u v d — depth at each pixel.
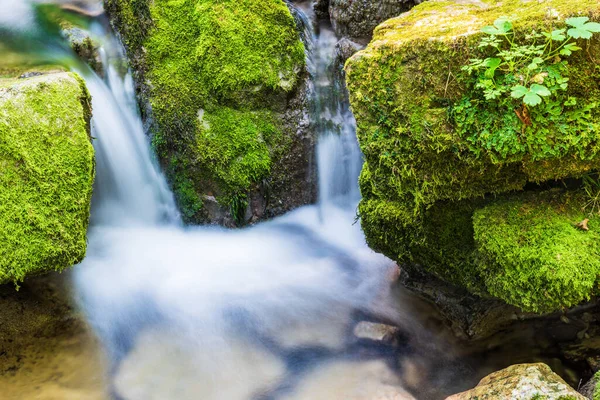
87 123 3.89
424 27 2.96
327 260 4.70
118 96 5.05
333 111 5.30
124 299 4.06
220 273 4.48
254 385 3.41
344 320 3.98
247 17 4.84
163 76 4.79
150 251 4.64
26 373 3.35
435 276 3.68
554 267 2.47
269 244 4.87
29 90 3.44
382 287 4.26
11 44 5.05
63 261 3.26
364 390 3.30
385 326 3.83
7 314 3.47
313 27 5.77
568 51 2.35
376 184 3.16
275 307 4.12
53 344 3.57
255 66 4.72
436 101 2.71
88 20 5.28
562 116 2.49
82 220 3.40
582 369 3.14
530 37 2.49
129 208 4.94
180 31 4.85
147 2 4.91
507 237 2.68
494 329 3.55
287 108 4.93
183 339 3.80
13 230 3.09
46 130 3.38
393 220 3.19
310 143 5.03
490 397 2.62
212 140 4.66
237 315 4.04
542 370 2.71
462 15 3.04
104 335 3.75
